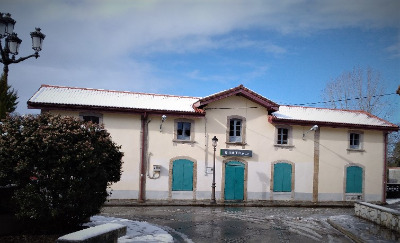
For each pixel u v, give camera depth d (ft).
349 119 78.07
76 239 21.31
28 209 28.32
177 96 75.87
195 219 46.75
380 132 77.66
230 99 69.56
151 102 69.05
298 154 72.38
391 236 36.01
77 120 32.27
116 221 40.06
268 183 70.28
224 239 35.35
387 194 85.66
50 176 28.78
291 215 53.36
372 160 76.74
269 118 70.33
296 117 74.08
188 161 66.59
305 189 72.18
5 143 28.27
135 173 64.18
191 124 67.26
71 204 29.09
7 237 28.73
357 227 40.98
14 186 30.68
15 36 37.68
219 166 68.13
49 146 28.50
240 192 68.85
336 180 74.08
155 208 57.06
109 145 33.27
